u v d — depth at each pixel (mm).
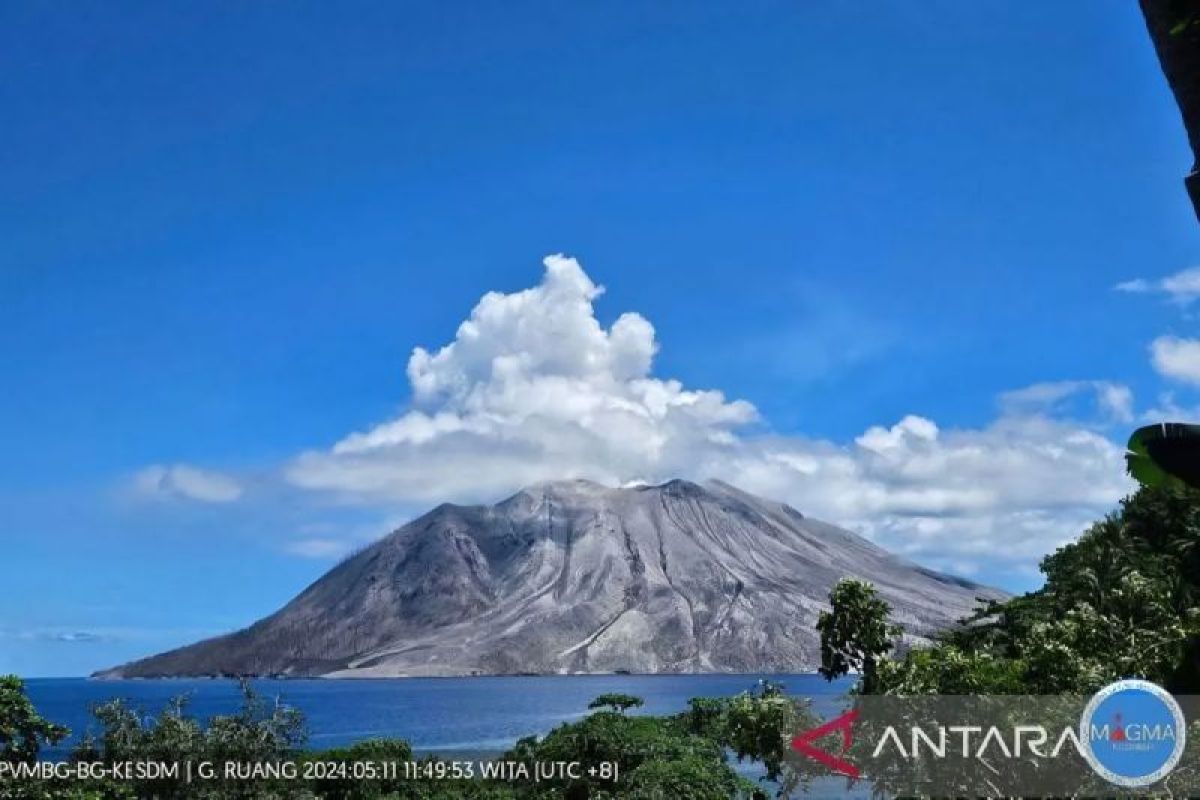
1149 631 28797
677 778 53438
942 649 26375
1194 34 5516
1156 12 5648
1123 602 38125
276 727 40250
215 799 36688
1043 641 24797
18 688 32594
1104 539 66188
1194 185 5520
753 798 56500
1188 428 6125
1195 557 56344
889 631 27422
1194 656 15133
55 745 33469
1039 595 66000
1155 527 65750
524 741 63312
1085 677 23141
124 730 37031
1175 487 6285
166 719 38469
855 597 27516
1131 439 6262
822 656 27688
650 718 75625
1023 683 23234
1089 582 58844
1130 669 25531
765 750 29312
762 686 31391
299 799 40938
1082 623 27969
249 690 40812
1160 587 40656
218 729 38594
